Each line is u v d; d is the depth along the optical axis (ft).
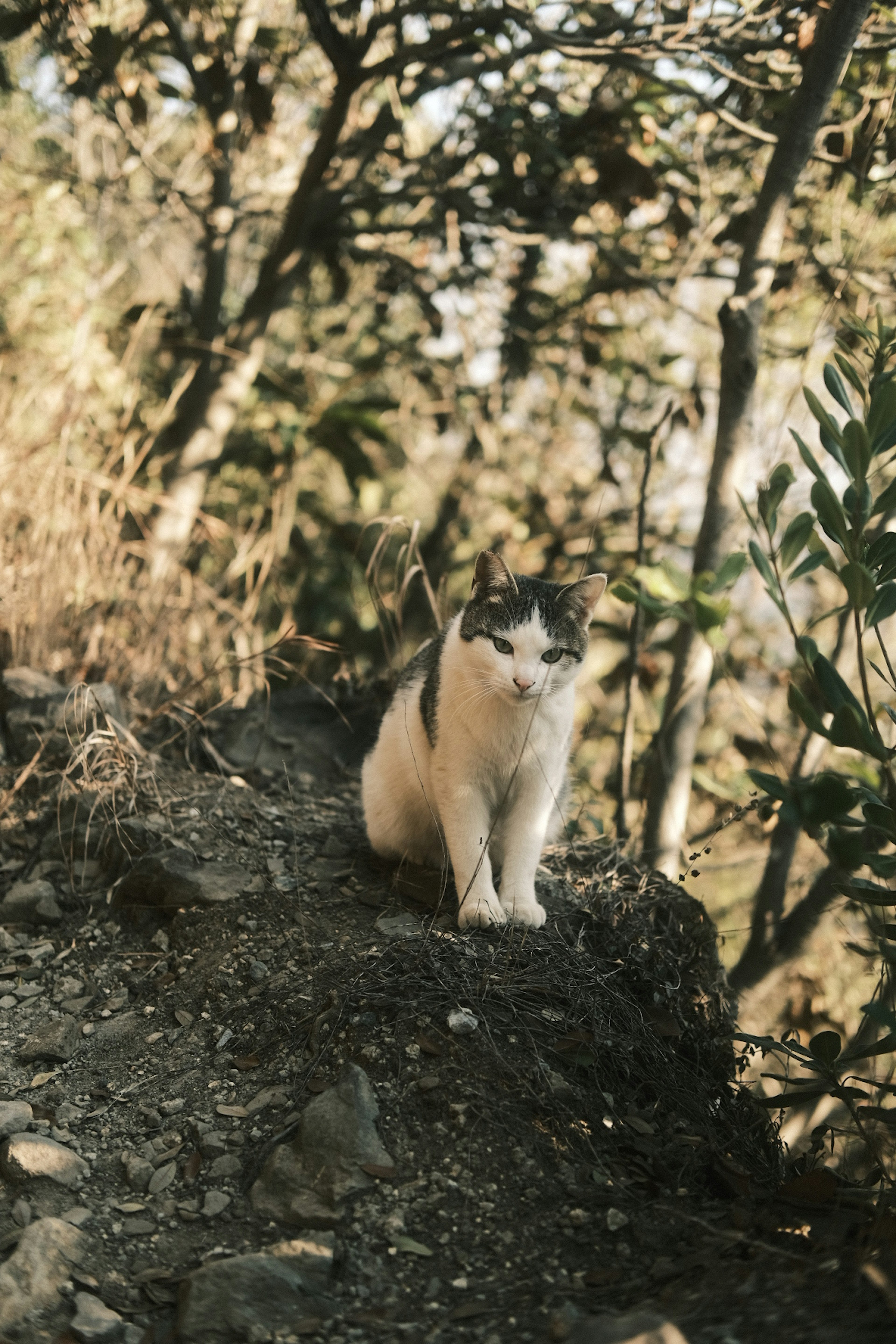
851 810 8.36
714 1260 5.85
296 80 16.10
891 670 7.38
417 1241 6.06
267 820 10.73
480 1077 7.01
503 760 8.86
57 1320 5.53
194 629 14.16
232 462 20.17
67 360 15.89
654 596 11.57
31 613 12.43
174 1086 7.46
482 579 8.89
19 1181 6.55
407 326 21.90
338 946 8.43
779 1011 14.14
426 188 15.80
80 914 9.63
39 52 14.61
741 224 14.33
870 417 7.29
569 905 9.46
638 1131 7.04
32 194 16.56
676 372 19.80
